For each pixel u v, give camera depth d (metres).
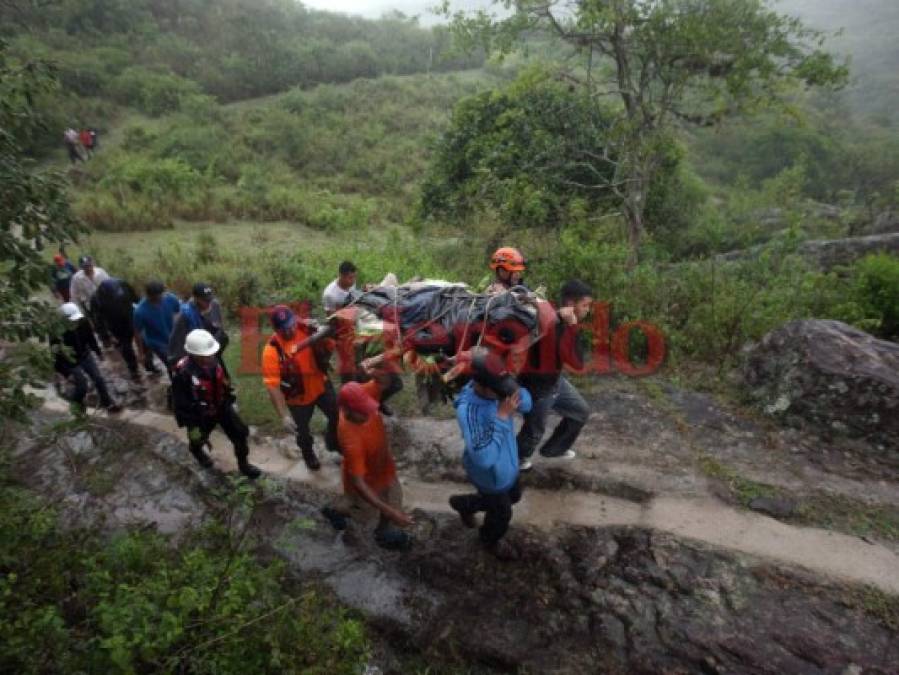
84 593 3.34
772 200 15.84
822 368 4.99
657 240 12.64
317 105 27.83
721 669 3.25
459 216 12.09
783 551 3.92
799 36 8.80
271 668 3.12
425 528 4.46
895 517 4.14
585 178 11.83
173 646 3.04
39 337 4.02
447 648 3.58
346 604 3.91
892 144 33.78
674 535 4.11
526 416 4.53
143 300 6.49
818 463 4.71
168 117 24.22
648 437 5.20
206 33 32.41
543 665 3.41
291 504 4.84
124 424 6.24
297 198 17.69
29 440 5.95
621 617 3.60
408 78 33.50
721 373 6.08
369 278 9.02
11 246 3.67
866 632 3.36
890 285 7.00
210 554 4.11
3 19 19.66
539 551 4.11
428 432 5.63
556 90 12.07
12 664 2.80
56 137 21.00
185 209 16.06
